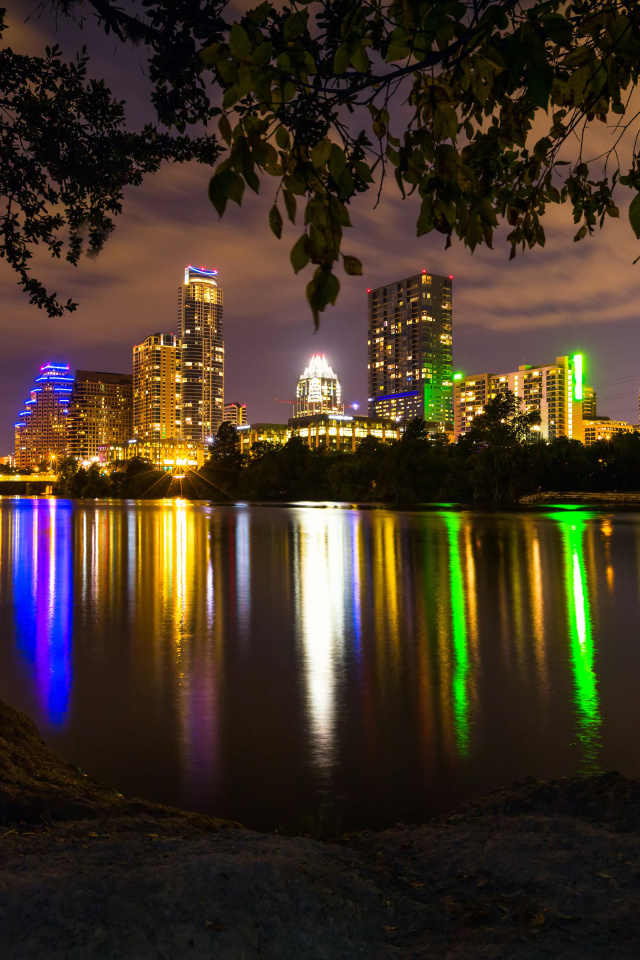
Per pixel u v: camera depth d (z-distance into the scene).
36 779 6.22
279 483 181.62
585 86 2.31
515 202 3.15
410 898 3.53
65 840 4.07
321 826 6.33
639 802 4.85
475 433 126.19
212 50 2.02
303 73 2.03
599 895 3.26
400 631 19.03
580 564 34.94
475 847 4.17
